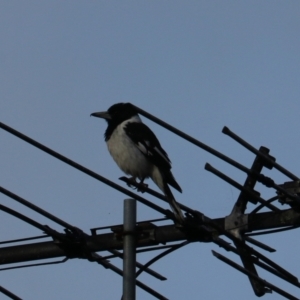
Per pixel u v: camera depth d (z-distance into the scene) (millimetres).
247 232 11258
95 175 10609
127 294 10367
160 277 12000
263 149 11367
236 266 11062
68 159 10516
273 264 11352
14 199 11320
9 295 11961
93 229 11758
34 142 10383
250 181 11258
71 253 11898
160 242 11352
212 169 10961
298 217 10891
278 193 11086
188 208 11188
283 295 11461
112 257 11867
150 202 10945
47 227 11820
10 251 12219
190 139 10516
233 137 10898
